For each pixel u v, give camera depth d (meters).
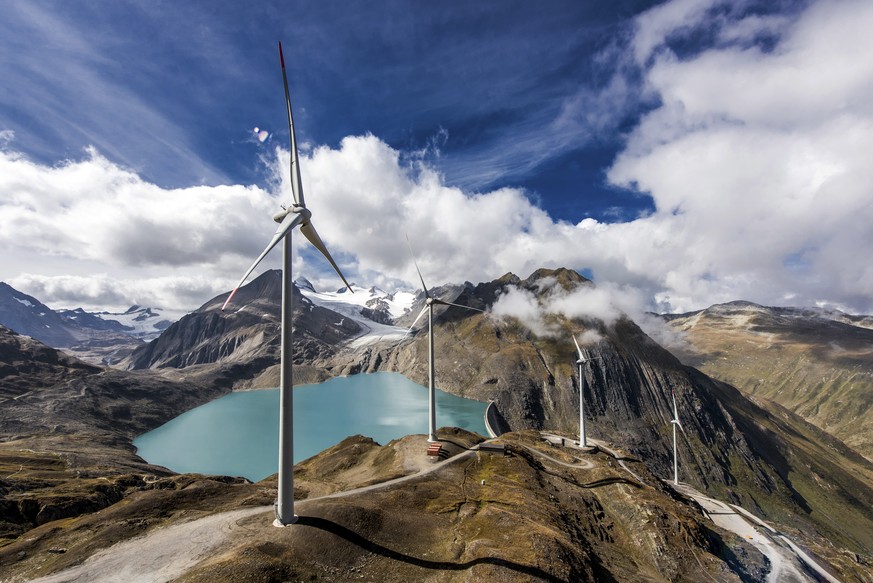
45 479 149.62
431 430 128.38
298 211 64.50
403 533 72.12
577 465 139.50
